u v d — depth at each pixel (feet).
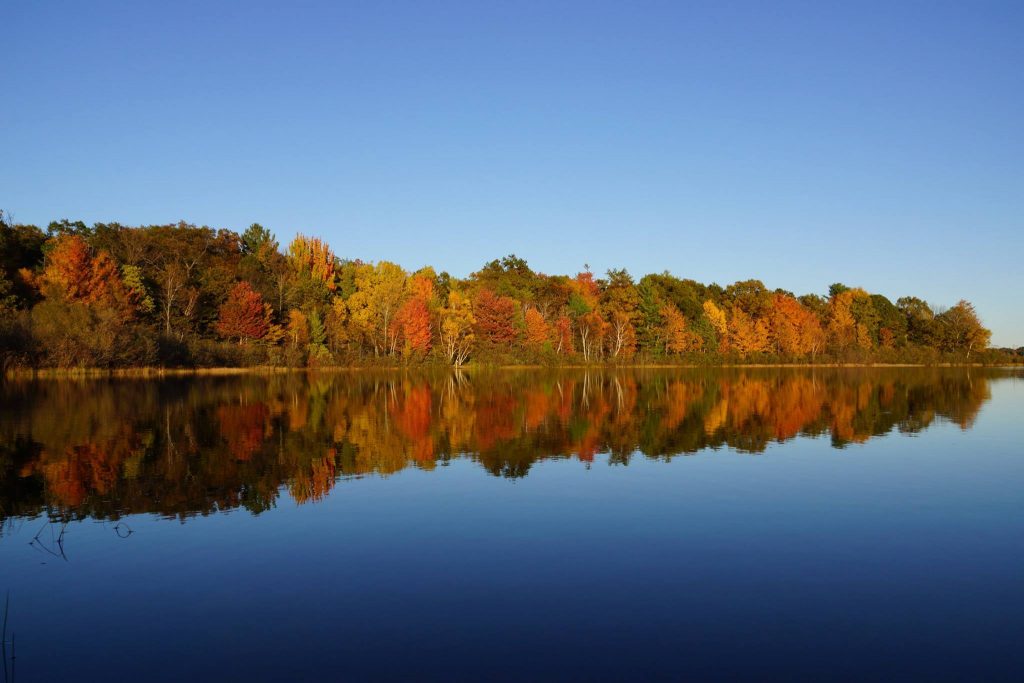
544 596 26.63
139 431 69.56
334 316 245.24
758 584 28.07
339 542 33.22
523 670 20.77
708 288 363.15
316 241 291.99
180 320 220.64
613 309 293.23
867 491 44.21
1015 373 233.35
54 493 42.68
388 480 46.85
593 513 38.65
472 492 43.50
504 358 256.11
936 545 33.24
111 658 21.63
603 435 68.69
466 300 261.24
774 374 221.46
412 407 97.71
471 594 26.81
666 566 30.09
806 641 22.91
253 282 257.14
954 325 329.93
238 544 32.89
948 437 68.08
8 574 28.96
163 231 278.67
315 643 22.61
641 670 20.83
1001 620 24.67
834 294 375.25
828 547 32.81
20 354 152.15
